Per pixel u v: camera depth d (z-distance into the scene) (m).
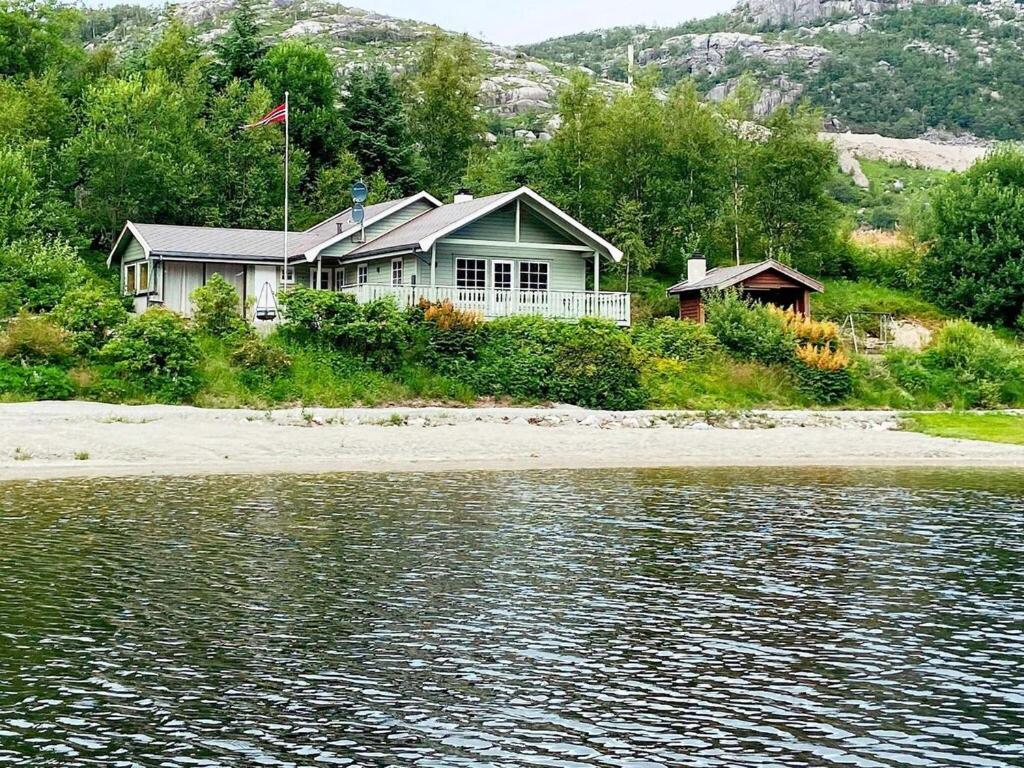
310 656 13.48
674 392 42.03
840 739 11.08
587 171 62.66
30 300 45.31
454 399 39.47
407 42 181.75
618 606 15.89
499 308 44.66
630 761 10.49
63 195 59.72
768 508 24.50
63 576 17.12
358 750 10.68
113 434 31.80
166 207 60.47
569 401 40.44
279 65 73.94
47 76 64.44
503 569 18.08
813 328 46.66
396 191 72.38
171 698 11.99
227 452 31.31
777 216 63.72
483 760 10.48
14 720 11.28
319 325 40.41
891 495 26.75
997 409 45.69
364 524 21.80
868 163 143.88
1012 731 11.33
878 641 14.31
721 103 68.75
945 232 62.00
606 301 45.81
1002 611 15.80
